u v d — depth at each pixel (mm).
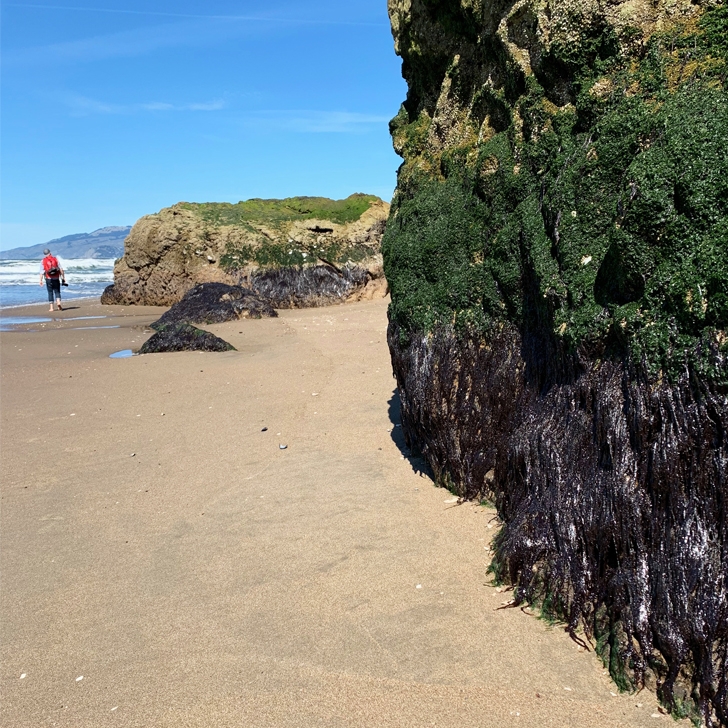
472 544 4113
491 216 4824
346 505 4859
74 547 4527
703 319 2848
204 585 3912
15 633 3561
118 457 6340
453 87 5676
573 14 4090
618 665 2877
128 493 5438
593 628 3127
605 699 2795
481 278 4789
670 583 2789
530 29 4488
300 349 11391
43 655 3359
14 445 6789
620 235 3234
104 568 4215
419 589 3688
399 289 5543
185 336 12305
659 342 3002
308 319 16359
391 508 4738
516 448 3916
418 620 3408
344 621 3445
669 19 3836
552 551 3416
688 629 2684
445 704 2826
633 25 3895
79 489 5574
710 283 2844
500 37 4719
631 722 2666
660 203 3102
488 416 4562
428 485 5094
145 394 8766
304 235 22047
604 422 3240
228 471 5797
